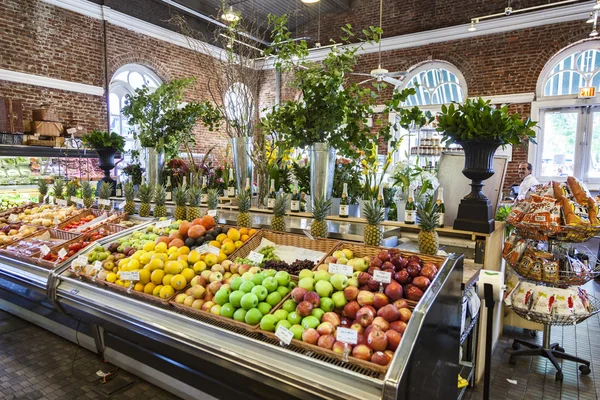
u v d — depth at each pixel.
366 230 2.44
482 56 8.84
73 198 4.26
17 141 6.35
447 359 1.87
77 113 8.09
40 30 7.48
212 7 10.09
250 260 2.37
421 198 3.30
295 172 4.13
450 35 9.13
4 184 5.49
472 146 2.66
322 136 3.28
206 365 1.80
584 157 8.10
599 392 2.65
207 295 2.06
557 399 2.56
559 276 2.81
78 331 2.95
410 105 9.88
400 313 1.63
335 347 1.51
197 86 10.36
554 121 8.31
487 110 2.59
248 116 4.18
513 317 3.49
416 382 1.48
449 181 3.26
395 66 9.95
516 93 8.49
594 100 7.75
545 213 2.74
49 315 3.16
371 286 1.82
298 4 10.31
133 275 2.27
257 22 10.04
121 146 4.97
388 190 3.63
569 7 7.78
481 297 2.24
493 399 2.55
